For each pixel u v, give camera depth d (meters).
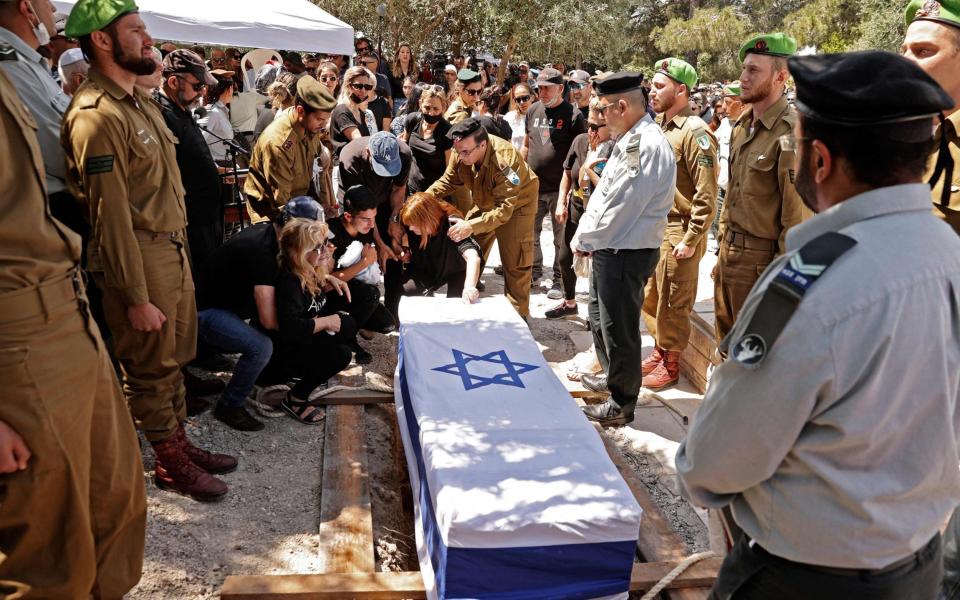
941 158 2.35
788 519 1.46
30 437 1.99
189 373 4.23
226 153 6.23
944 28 2.38
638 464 4.07
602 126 5.27
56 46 4.93
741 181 3.94
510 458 2.76
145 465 3.53
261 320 3.85
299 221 3.76
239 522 3.21
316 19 8.27
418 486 3.08
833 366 1.31
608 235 3.94
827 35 19.75
